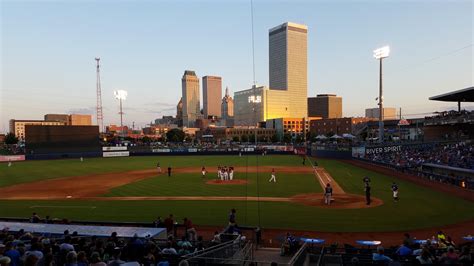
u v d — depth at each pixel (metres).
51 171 58.91
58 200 32.38
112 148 96.25
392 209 26.38
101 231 15.91
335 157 77.25
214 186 39.09
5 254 9.28
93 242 12.81
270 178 45.34
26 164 74.12
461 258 10.86
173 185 40.38
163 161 76.94
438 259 11.76
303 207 27.48
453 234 19.98
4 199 33.22
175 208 27.91
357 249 15.54
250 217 24.53
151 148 100.88
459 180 36.28
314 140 164.75
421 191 34.53
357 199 30.41
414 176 44.94
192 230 17.97
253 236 18.77
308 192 34.31
